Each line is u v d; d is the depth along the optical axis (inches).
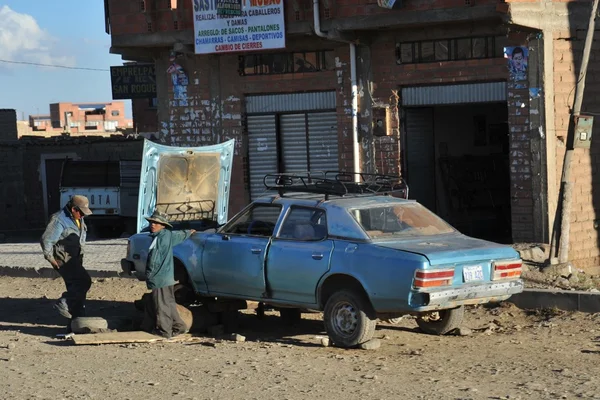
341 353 388.5
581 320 444.5
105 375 353.4
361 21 684.7
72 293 458.3
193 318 448.1
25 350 419.5
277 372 349.1
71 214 458.3
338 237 400.5
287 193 454.0
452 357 374.9
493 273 385.4
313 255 403.2
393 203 418.3
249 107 791.7
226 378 340.5
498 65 658.2
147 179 531.8
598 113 670.5
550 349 385.4
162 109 829.2
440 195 766.5
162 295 433.1
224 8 736.3
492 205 811.4
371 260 381.4
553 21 638.5
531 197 646.5
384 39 711.1
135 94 1171.9
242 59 785.6
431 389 312.0
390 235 399.9
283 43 726.5
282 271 415.8
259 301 432.5
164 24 780.6
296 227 419.2
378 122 721.0
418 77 697.6
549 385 314.0
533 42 635.5
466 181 786.8
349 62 729.0
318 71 750.5
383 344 408.8
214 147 562.3
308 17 717.3
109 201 981.2
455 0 641.0
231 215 803.4
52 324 500.1
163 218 433.4
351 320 394.6
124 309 532.7
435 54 690.8
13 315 534.0
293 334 448.1
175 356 390.9
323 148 759.1
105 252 750.5
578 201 663.8
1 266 698.8
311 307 411.5
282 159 784.3
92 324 450.0
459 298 374.6
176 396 312.8
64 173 1000.9
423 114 743.7
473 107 798.5
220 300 459.5
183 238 443.5
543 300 474.0
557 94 644.7
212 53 768.3
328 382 329.1
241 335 438.3
